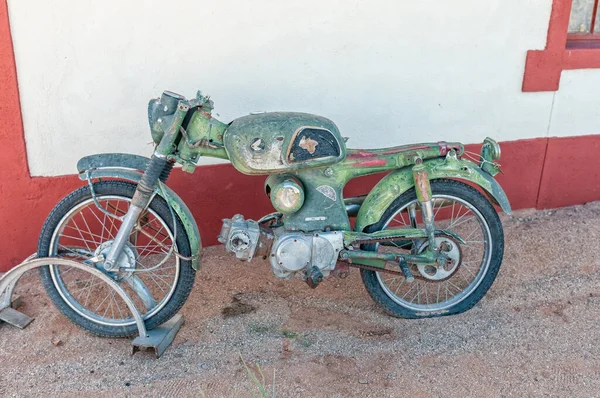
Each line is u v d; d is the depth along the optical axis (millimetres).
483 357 2908
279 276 2963
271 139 2715
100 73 3400
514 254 3838
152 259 3762
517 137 4199
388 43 3736
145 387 2691
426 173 2990
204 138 2785
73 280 3508
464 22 3830
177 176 3688
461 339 3055
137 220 2945
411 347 2988
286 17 3527
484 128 4117
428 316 3232
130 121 3527
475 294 3275
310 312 3289
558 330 3125
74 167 3537
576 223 4172
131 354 2914
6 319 3104
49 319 3176
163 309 2990
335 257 2957
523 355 2924
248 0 3441
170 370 2811
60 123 3434
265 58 3574
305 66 3650
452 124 4043
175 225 2855
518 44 3973
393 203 3096
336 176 2951
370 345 3002
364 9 3627
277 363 2855
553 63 4051
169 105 2738
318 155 2783
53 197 3541
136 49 3402
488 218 3166
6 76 3264
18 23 3207
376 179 3990
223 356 2914
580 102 4227
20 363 2855
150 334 2977
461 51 3889
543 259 3787
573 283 3553
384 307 3195
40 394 2654
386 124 3910
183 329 3125
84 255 3062
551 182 4363
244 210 3871
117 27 3340
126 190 2902
